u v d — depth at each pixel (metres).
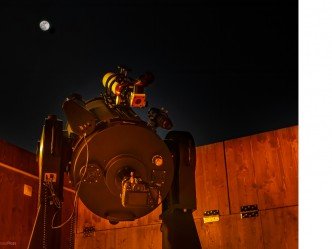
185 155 2.99
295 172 4.18
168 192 2.87
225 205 4.42
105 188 2.64
